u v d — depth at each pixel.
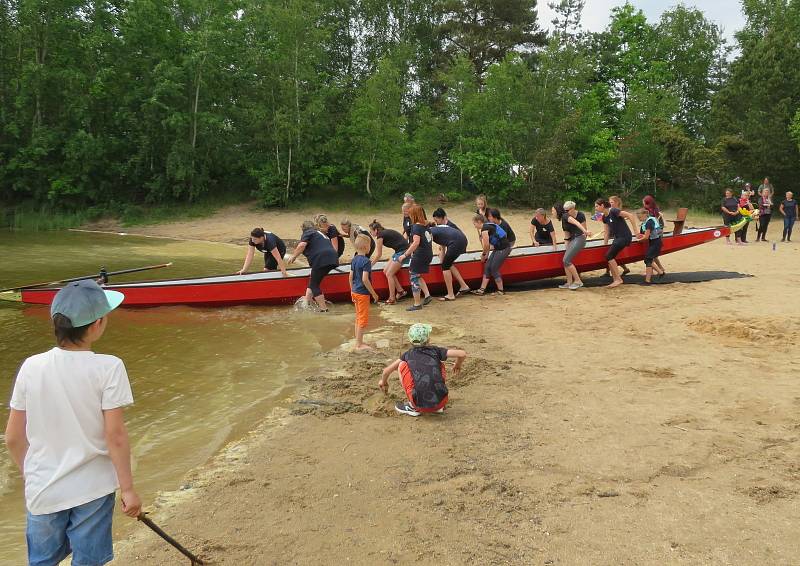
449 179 35.44
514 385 5.93
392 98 33.16
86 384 2.40
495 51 40.09
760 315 8.34
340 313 9.64
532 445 4.61
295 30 31.91
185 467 4.46
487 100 32.88
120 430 2.44
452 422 5.09
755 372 6.11
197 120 32.00
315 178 32.88
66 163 31.34
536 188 31.59
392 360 6.97
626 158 32.47
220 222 29.11
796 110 28.16
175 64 32.50
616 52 40.06
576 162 32.38
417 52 39.84
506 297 10.48
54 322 2.42
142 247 20.62
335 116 35.00
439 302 10.28
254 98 33.62
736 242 17.53
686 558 3.17
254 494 4.00
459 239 10.14
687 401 5.39
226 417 5.39
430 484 4.06
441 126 35.28
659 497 3.80
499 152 32.22
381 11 39.75
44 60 31.73
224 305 10.06
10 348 7.73
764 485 3.91
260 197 32.66
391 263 10.02
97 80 30.89
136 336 8.25
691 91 40.50
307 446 4.73
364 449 4.64
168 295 9.97
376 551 3.31
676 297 9.80
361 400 5.71
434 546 3.34
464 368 6.45
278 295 10.20
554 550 3.27
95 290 2.48
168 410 5.59
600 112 36.69
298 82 32.47
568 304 9.69
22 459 2.46
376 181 34.03
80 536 2.42
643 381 5.95
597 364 6.54
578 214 10.86
